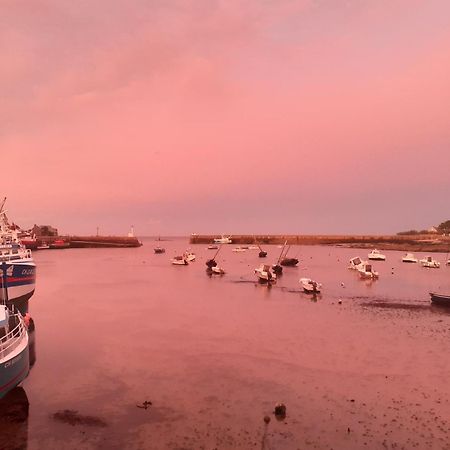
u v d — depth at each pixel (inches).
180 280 2421.3
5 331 712.4
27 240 5511.8
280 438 573.3
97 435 582.2
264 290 1994.3
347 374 820.0
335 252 5344.5
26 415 644.7
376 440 567.8
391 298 1754.4
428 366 866.1
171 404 683.4
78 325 1248.2
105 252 5625.0
